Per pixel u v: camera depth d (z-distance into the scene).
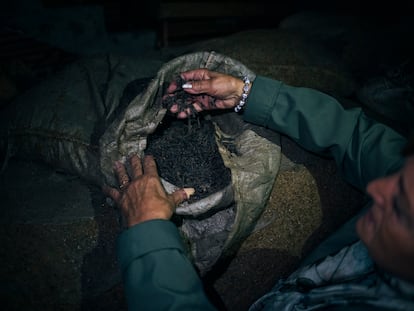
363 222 0.65
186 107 1.16
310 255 1.05
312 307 0.78
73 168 1.18
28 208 1.10
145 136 1.08
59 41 2.65
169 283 0.73
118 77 1.34
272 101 1.07
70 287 0.99
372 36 1.75
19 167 1.27
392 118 1.52
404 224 0.53
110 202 1.09
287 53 1.59
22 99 1.32
